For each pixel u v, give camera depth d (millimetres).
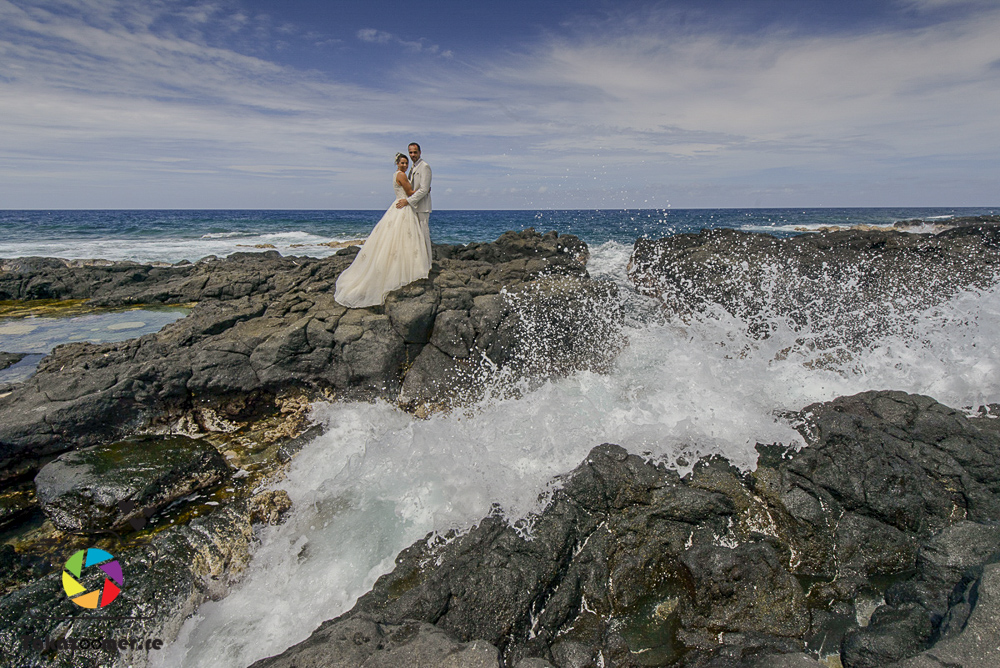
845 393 5844
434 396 6750
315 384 6824
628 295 8484
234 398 6543
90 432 5750
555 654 3510
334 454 5566
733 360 6539
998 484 4523
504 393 6797
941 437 4891
